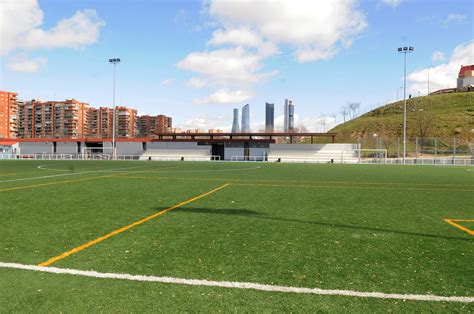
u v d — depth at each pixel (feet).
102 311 10.93
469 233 21.70
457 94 401.29
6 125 417.08
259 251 17.47
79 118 412.36
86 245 18.43
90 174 71.20
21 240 19.42
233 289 12.71
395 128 331.57
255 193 41.55
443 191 45.03
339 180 60.70
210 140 178.60
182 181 56.85
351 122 397.60
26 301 11.64
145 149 185.26
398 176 71.56
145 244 18.67
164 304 11.44
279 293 12.39
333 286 13.05
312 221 25.08
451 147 167.22
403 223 24.58
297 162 157.69
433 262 15.98
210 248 17.94
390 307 11.37
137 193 40.81
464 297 12.21
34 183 52.01
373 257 16.65
